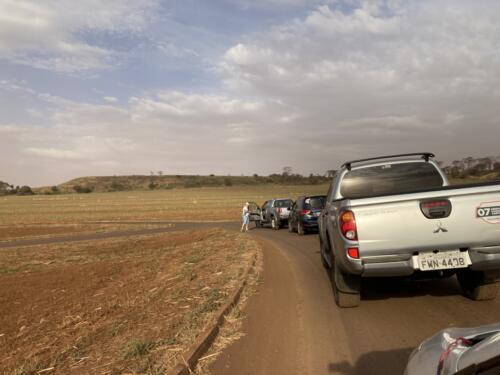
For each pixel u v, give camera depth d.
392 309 3.61
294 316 3.55
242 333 3.18
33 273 7.58
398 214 3.16
